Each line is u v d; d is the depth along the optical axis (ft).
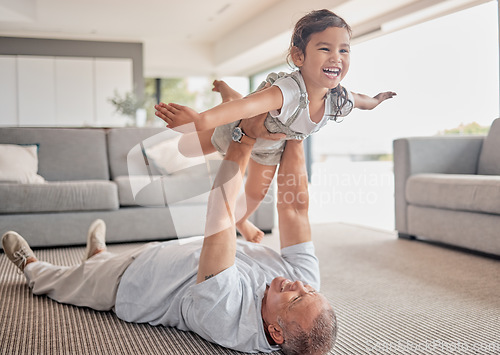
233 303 4.93
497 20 14.29
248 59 31.04
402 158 12.09
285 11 22.36
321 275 8.52
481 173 12.20
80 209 11.26
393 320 6.13
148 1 23.93
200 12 26.05
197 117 4.01
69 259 9.85
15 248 7.34
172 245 5.82
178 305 5.42
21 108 30.76
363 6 18.01
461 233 10.37
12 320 5.94
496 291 7.48
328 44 4.42
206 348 5.08
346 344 5.31
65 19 27.07
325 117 4.89
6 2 22.74
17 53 30.55
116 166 12.28
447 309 6.59
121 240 11.55
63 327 5.69
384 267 9.12
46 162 12.38
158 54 34.04
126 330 5.59
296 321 4.53
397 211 12.32
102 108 32.12
